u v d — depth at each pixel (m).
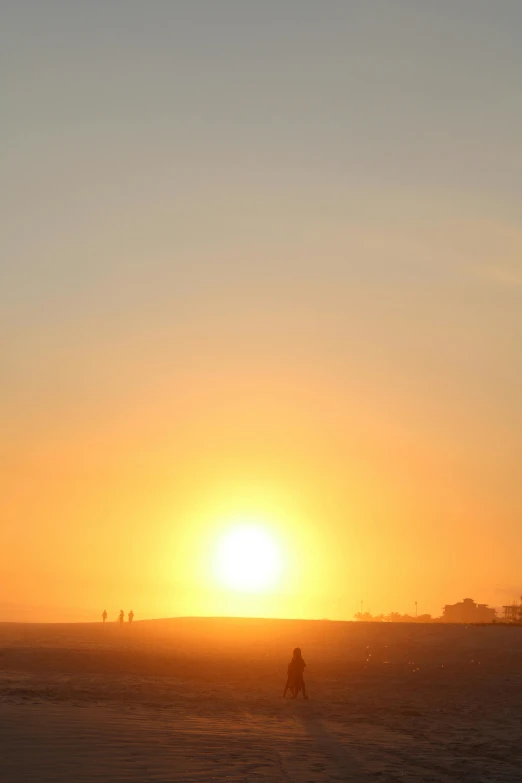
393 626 75.12
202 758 16.30
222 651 55.69
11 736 17.72
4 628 97.06
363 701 31.80
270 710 27.98
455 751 19.28
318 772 15.45
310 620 97.44
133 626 90.31
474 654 50.44
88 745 17.08
